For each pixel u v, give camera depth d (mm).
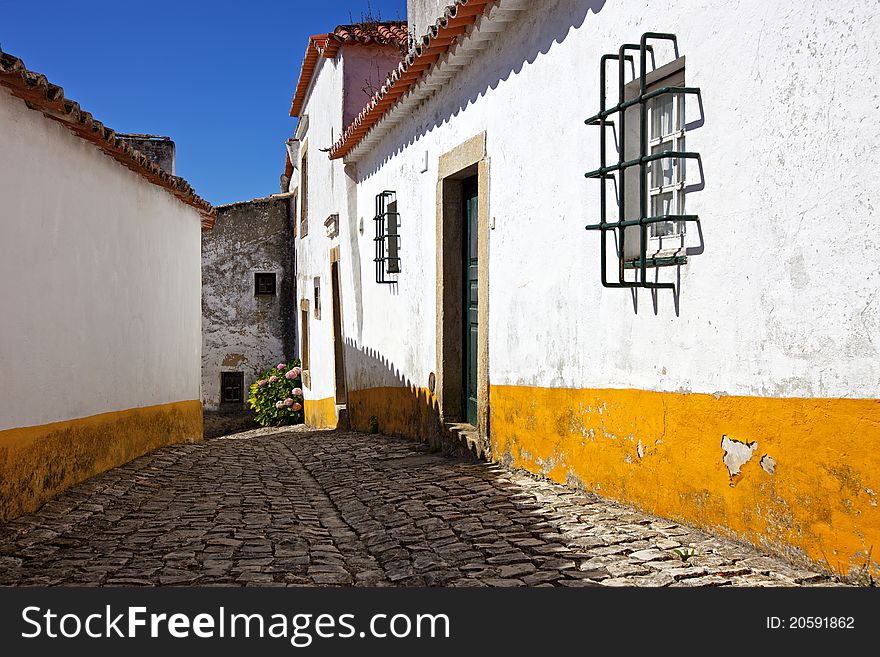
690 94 4785
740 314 4391
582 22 6008
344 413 14992
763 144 4215
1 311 5965
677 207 5035
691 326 4797
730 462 4477
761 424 4238
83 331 7715
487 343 7875
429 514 5984
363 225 13234
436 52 8344
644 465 5270
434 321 9438
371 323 12742
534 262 6820
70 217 7383
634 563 4340
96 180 8094
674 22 4945
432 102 9500
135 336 9562
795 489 4027
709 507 4652
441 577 4504
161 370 10969
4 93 6020
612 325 5625
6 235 6066
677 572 4098
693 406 4773
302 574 4797
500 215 7543
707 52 4645
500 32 7500
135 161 8750
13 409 6133
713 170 4598
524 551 4816
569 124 6223
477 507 5992
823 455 3857
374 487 7410
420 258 10016
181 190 11094
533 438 6867
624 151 5367
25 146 6406
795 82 4012
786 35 4066
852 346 3703
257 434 17734
